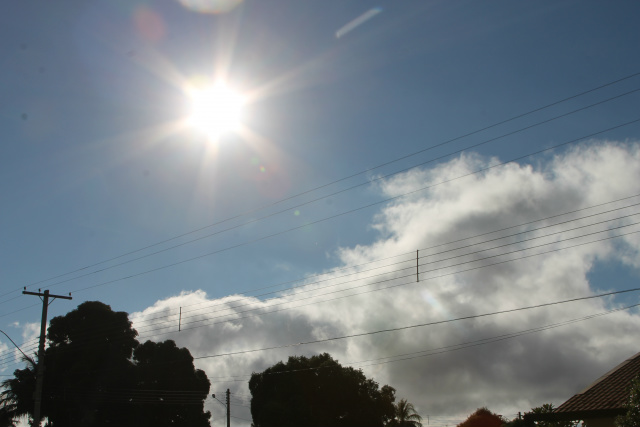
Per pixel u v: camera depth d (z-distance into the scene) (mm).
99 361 50031
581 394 22375
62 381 48250
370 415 50906
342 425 50500
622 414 19516
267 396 52875
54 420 50844
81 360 49094
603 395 21469
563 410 21297
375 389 53812
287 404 49812
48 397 49000
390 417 54906
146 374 51062
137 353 53031
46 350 49562
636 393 18047
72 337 50156
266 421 48344
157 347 53281
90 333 50250
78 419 49719
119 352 51219
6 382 49062
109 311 52188
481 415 43938
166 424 51125
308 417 48812
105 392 48812
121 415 49906
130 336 52156
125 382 49719
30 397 48375
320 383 52000
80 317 51281
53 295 35281
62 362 49375
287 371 52688
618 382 22188
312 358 54969
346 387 51531
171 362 52562
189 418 52000
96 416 49625
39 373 34000
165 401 51125
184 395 51812
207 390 54562
